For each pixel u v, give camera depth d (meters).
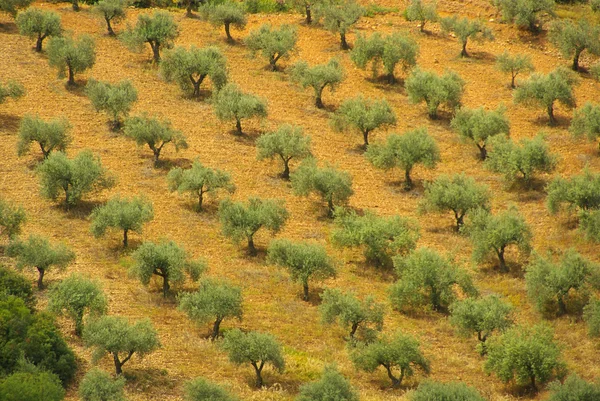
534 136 105.19
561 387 61.72
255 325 71.00
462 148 103.56
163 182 92.81
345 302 69.62
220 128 104.88
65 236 81.38
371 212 86.94
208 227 85.69
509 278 80.56
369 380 65.94
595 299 73.62
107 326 62.78
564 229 87.12
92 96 102.06
